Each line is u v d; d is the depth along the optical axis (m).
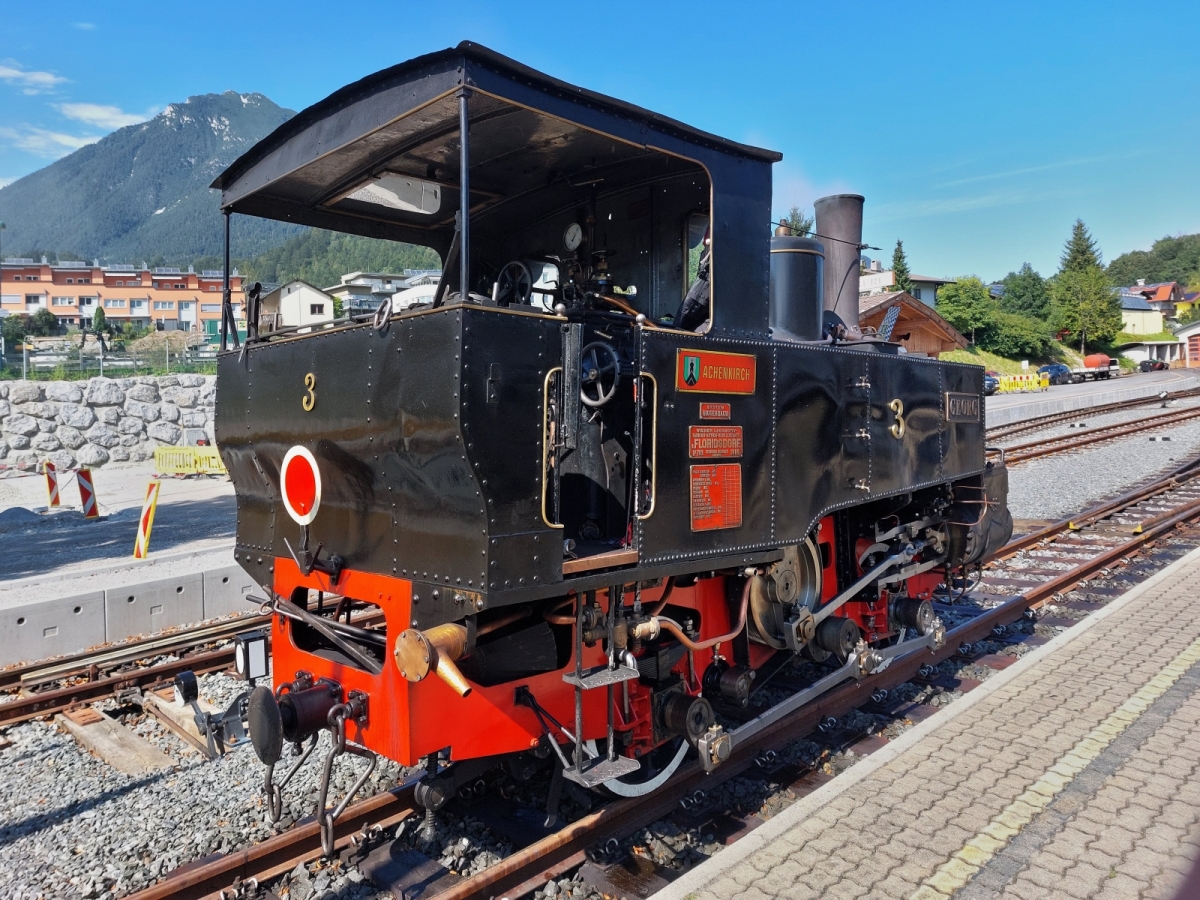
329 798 3.92
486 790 3.89
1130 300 79.56
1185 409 22.52
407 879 3.22
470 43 2.71
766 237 4.06
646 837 3.54
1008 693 4.92
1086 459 15.17
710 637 4.27
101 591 6.71
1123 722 4.45
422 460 2.95
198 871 3.15
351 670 3.39
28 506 13.48
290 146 3.76
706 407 3.66
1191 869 3.11
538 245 5.07
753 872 3.14
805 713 4.60
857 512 5.43
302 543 3.73
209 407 18.69
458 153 4.05
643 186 4.54
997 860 3.20
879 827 3.46
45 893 3.30
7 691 5.69
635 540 3.35
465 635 2.92
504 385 2.85
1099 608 6.98
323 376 3.44
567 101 3.10
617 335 3.99
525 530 2.92
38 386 16.72
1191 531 9.79
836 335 5.38
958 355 45.19
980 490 6.56
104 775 4.43
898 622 5.52
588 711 3.53
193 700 4.59
